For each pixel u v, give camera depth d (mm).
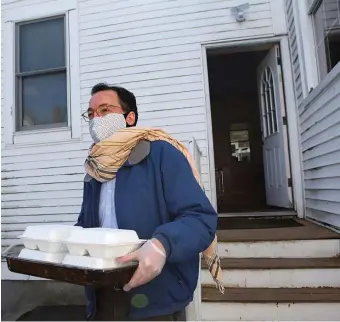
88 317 1187
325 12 3117
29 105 4383
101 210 1224
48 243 1002
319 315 2279
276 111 4070
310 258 2742
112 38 4191
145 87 4070
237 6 3904
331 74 2693
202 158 3871
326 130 2945
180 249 939
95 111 1312
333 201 2875
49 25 4383
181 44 4035
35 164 4238
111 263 895
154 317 1082
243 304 2346
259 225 3406
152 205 1113
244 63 5586
